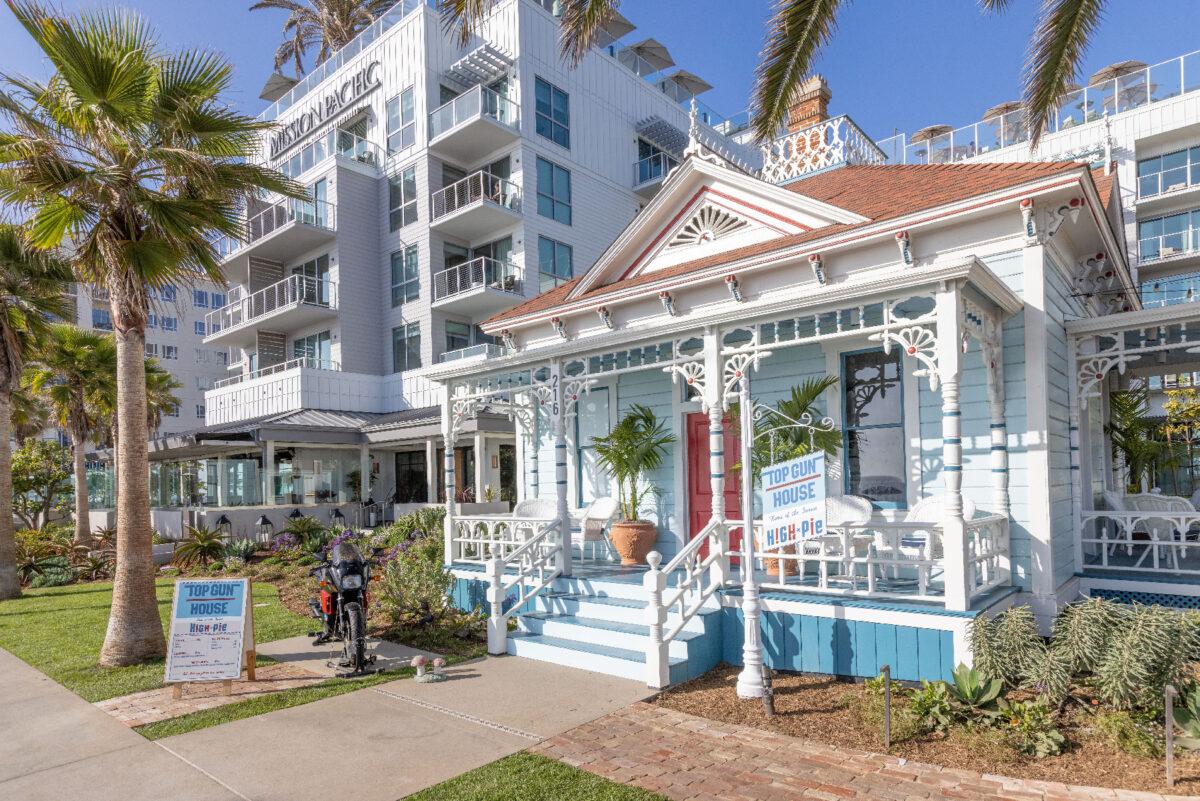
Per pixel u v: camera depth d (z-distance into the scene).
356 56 28.86
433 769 5.08
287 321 27.77
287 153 31.53
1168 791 4.48
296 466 23.02
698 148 11.32
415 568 10.20
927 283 6.68
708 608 7.80
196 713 6.43
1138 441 14.66
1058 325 8.77
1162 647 5.32
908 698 6.18
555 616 8.84
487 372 10.54
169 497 24.72
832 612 7.13
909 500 8.87
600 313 11.10
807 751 5.31
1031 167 8.63
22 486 27.48
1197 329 9.31
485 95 24.56
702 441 10.91
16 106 8.12
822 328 9.25
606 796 4.59
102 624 10.52
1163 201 27.14
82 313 38.44
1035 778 4.78
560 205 26.52
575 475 12.33
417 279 26.14
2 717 6.46
